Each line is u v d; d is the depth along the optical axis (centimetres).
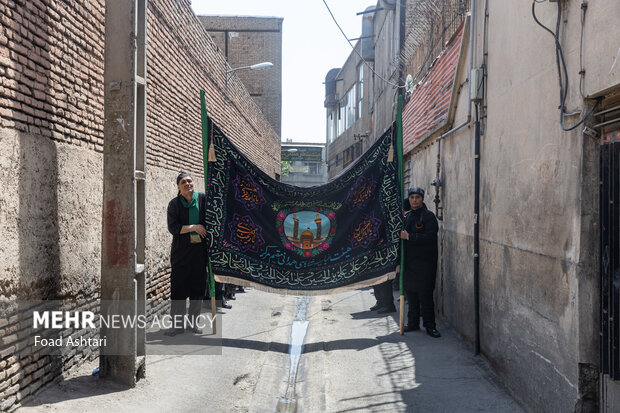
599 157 350
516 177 480
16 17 407
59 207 472
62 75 488
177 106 887
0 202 378
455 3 771
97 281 557
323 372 555
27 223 416
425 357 598
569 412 369
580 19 363
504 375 507
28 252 417
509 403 461
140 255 495
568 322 373
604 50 332
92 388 461
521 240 464
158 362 552
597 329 353
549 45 412
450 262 748
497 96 539
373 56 2100
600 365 348
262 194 676
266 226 675
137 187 495
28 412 394
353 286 677
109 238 470
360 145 2441
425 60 981
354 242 682
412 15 1090
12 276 393
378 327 747
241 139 1533
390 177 682
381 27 1764
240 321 774
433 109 870
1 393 379
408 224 710
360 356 607
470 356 598
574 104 368
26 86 423
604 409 347
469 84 613
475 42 631
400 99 680
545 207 415
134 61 462
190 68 973
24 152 413
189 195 648
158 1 771
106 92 466
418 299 721
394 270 679
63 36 491
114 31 462
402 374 543
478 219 598
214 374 533
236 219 667
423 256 699
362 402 472
